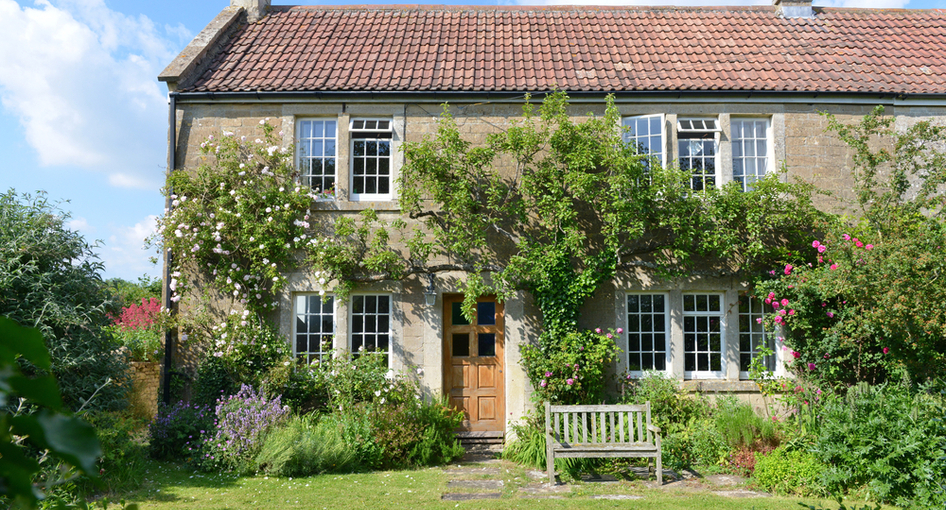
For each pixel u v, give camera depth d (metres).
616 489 7.66
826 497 7.22
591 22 12.71
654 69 11.05
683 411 9.52
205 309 10.15
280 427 8.71
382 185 10.71
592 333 9.77
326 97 10.43
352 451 8.66
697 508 6.76
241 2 12.66
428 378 10.20
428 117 10.63
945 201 9.44
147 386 11.40
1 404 0.67
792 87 10.48
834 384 9.66
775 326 10.05
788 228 10.30
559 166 10.21
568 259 9.85
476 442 10.18
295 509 6.61
